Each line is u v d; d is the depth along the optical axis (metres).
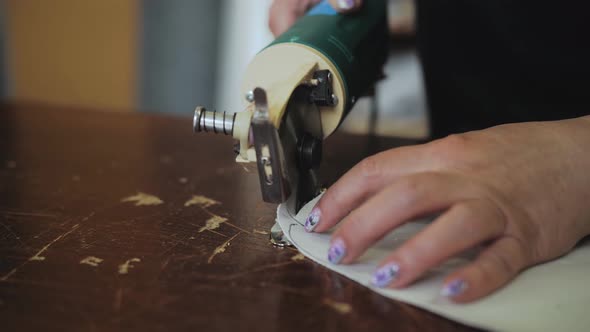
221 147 0.84
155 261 0.43
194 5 1.60
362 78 0.56
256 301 0.37
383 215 0.38
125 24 1.62
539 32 0.83
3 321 0.34
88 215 0.53
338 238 0.40
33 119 1.01
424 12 0.98
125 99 1.69
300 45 0.49
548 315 0.35
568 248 0.43
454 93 0.98
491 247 0.38
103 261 0.43
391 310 0.37
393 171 0.42
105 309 0.36
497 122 0.91
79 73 1.68
